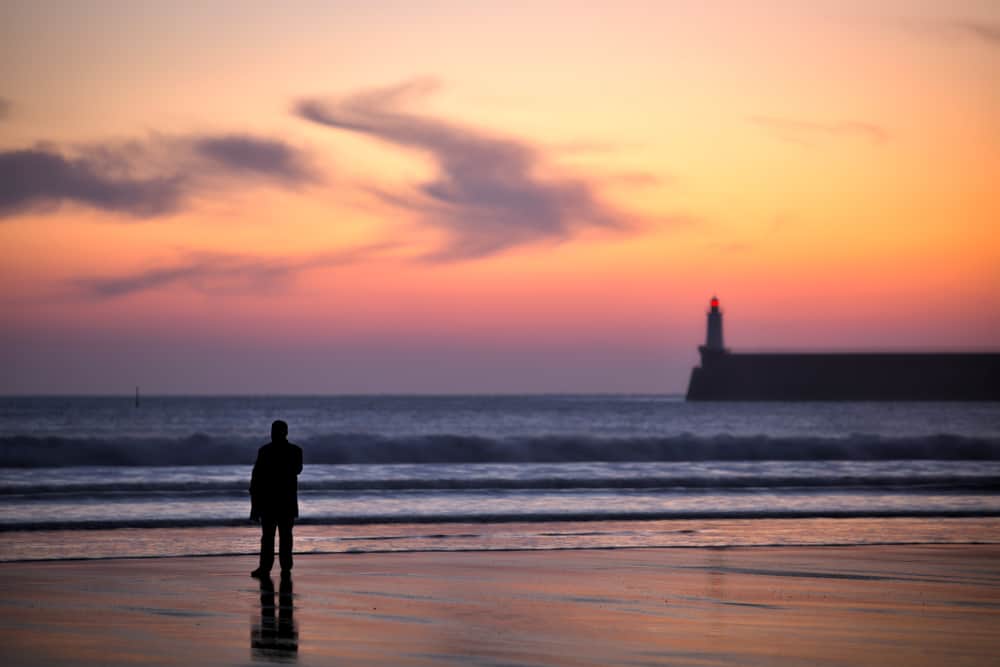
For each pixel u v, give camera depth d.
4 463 100.69
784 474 92.25
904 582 37.03
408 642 25.78
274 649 24.83
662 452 118.19
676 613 30.34
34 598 32.72
